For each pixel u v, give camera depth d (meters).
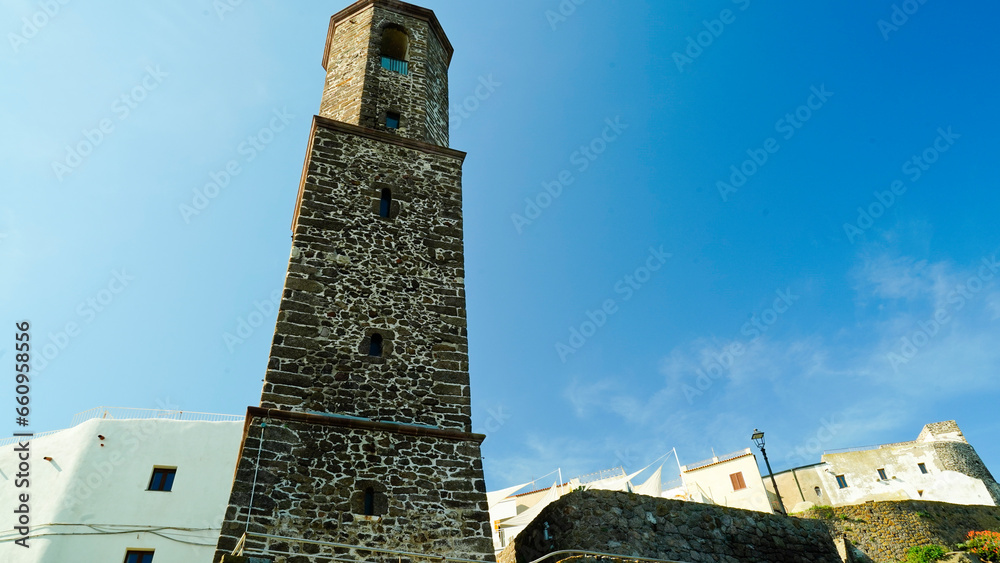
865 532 30.91
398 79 22.30
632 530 14.80
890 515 30.95
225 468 27.38
